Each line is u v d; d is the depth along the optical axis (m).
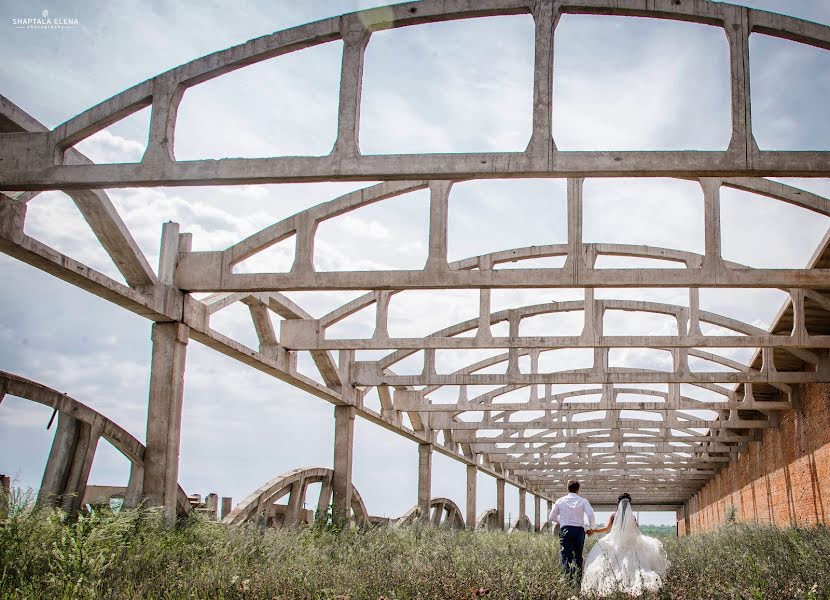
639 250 17.72
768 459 29.53
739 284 12.94
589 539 21.64
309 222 13.95
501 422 29.53
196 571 8.66
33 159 9.88
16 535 8.42
